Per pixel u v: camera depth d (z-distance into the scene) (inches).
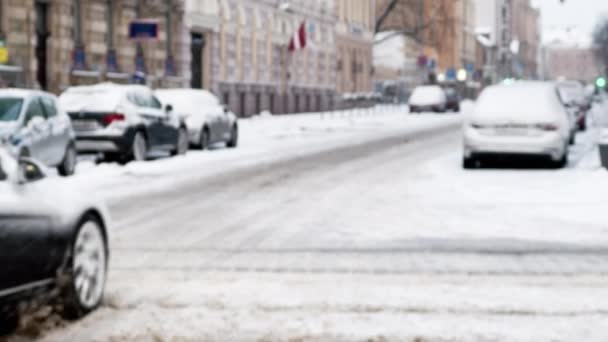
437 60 6865.2
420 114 4384.8
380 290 556.1
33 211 446.9
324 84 4510.3
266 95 3720.5
